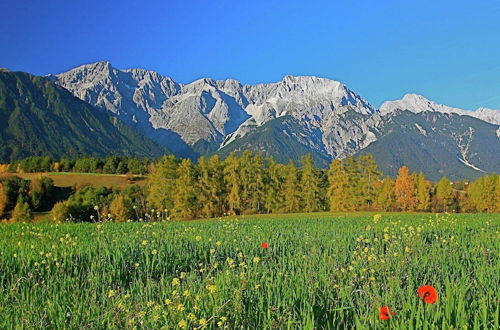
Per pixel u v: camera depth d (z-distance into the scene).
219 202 73.06
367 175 78.69
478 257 10.95
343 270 8.41
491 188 83.25
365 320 5.60
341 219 31.80
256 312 6.39
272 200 77.56
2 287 8.13
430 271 9.29
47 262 10.21
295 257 11.16
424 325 5.07
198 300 6.65
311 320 5.84
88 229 18.70
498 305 5.81
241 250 12.66
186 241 13.74
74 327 6.14
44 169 139.00
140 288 8.03
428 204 80.31
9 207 84.81
